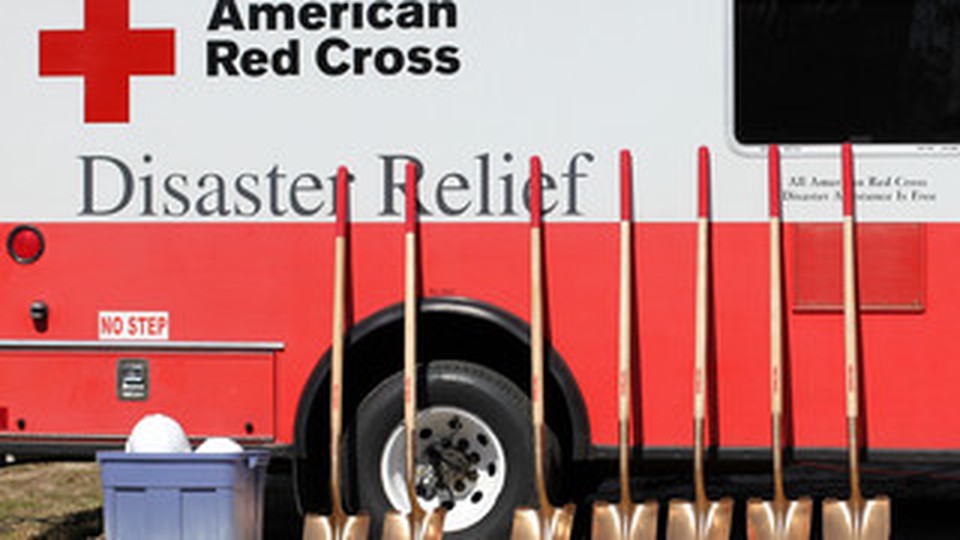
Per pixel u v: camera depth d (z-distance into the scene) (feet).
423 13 19.20
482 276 19.15
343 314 19.08
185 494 18.08
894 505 25.32
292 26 19.35
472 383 19.40
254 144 19.35
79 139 19.45
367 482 19.58
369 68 19.26
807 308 18.83
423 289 19.20
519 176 19.10
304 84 19.33
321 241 19.30
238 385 19.33
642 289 18.99
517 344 19.85
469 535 19.38
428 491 19.63
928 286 18.71
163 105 19.40
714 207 18.90
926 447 18.70
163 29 19.43
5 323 19.47
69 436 19.42
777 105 18.90
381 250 19.26
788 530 18.61
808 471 28.89
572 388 19.04
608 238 19.01
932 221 18.74
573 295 19.07
